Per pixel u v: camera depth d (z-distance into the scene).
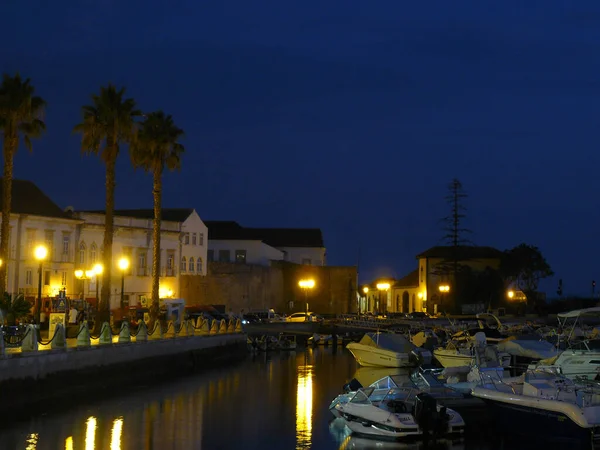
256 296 112.81
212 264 110.50
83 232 87.00
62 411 36.56
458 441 30.47
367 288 153.12
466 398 33.31
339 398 34.78
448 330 74.50
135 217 98.56
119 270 91.88
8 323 46.44
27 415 35.03
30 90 52.97
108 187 56.06
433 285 134.62
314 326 90.88
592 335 59.31
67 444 29.67
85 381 41.53
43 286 81.75
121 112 56.38
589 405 28.97
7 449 28.72
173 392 44.47
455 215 133.75
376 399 32.00
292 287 121.50
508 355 43.56
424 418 30.25
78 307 70.19
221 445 30.22
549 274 131.75
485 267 133.88
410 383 33.75
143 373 49.66
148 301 84.62
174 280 101.69
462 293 130.25
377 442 30.58
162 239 99.88
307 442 30.80
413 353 60.50
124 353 46.78
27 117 52.97
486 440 30.53
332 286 124.88
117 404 39.19
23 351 36.16
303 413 37.34
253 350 78.31
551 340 58.09
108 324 45.56
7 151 53.06
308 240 140.38
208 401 41.00
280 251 132.25
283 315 107.25
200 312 85.44
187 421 34.97
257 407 39.12
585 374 33.59
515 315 117.56
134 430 32.69
